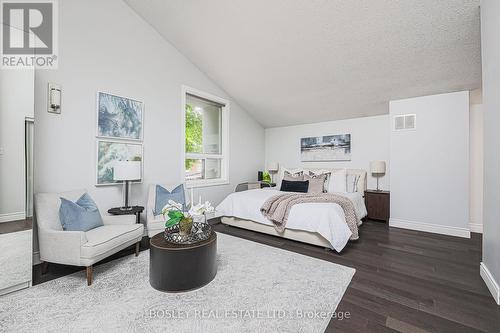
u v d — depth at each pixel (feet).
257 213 11.06
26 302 5.62
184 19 10.25
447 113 11.28
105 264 7.77
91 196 8.91
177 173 12.24
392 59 9.69
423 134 11.82
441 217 11.39
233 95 15.55
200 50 11.96
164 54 11.62
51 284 6.46
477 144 11.76
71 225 7.07
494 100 5.78
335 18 8.39
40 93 7.61
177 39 11.59
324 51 9.96
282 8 8.52
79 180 8.55
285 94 14.03
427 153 11.73
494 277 6.00
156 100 11.26
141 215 10.67
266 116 17.47
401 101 12.43
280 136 18.81
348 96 12.94
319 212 9.19
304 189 13.44
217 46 11.33
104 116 9.24
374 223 13.25
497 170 5.70
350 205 10.03
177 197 10.40
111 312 5.25
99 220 7.86
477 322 4.99
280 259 8.26
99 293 6.02
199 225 7.75
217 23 9.94
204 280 6.46
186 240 6.59
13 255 6.25
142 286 6.38
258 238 10.72
